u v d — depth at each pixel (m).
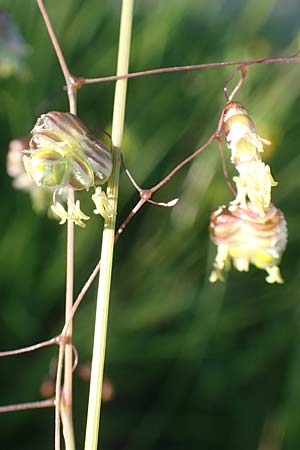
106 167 0.10
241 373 0.18
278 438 0.16
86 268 0.18
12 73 0.16
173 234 0.18
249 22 0.22
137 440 0.17
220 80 0.20
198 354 0.17
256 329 0.18
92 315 0.17
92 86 0.20
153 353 0.17
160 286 0.18
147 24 0.21
